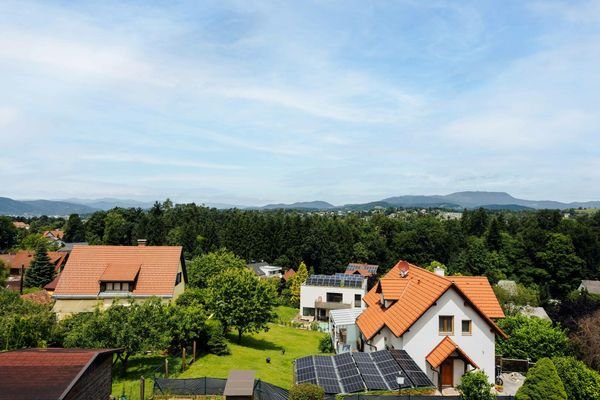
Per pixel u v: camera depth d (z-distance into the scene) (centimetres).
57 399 1287
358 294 6631
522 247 8875
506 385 2953
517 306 5462
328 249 9844
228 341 4088
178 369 2864
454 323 2925
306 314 6812
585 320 4059
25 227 16912
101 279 3966
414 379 2589
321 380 2567
